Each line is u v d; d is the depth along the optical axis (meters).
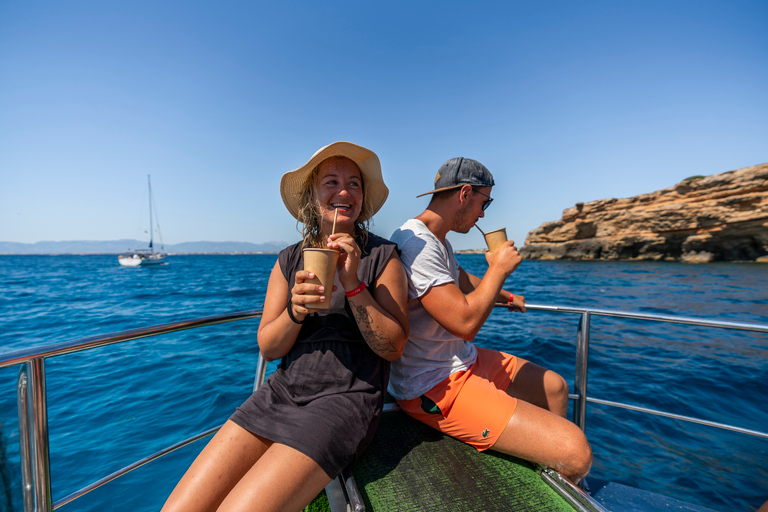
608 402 1.96
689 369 5.14
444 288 1.50
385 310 1.39
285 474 1.06
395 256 1.49
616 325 8.36
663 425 3.49
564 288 17.73
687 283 20.50
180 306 12.77
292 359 1.42
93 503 2.58
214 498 1.14
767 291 16.73
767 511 0.95
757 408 3.90
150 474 2.90
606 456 2.98
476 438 1.46
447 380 1.53
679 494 2.51
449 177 1.71
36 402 1.10
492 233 1.67
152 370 5.34
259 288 18.77
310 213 1.55
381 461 1.42
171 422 3.78
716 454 2.99
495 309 11.02
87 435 3.50
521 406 1.43
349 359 1.38
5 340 8.04
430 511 1.18
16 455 1.09
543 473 1.33
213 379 4.96
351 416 1.25
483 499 1.24
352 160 1.52
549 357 5.84
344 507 1.23
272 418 1.24
